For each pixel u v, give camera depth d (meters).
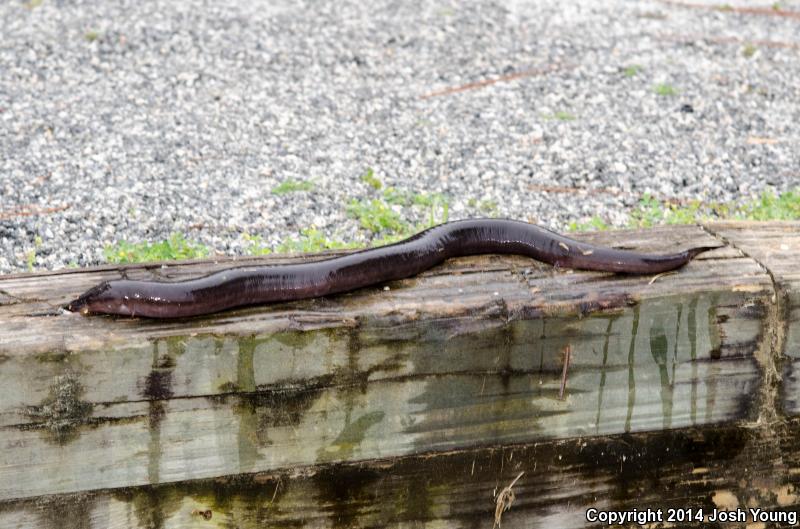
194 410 3.69
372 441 3.94
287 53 9.28
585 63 9.41
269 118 7.91
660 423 4.19
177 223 6.17
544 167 7.25
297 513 3.98
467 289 4.01
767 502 4.48
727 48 10.05
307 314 3.77
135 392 3.61
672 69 9.36
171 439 3.71
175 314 3.66
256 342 3.65
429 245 4.15
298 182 6.80
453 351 3.87
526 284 4.06
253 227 6.16
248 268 3.83
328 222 6.27
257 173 6.95
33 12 10.06
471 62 9.32
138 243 5.90
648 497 4.33
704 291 4.01
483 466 4.11
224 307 3.75
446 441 4.01
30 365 3.46
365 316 3.75
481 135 7.75
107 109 7.94
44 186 6.58
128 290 3.65
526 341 3.93
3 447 3.54
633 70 9.20
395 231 6.19
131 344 3.53
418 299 3.90
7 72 8.58
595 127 7.98
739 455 4.35
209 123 7.77
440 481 4.09
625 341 4.03
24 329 3.58
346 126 7.83
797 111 8.52
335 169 7.05
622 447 4.23
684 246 4.45
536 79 8.97
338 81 8.74
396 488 4.05
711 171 7.31
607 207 6.68
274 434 3.82
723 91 8.88
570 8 11.15
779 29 10.81
